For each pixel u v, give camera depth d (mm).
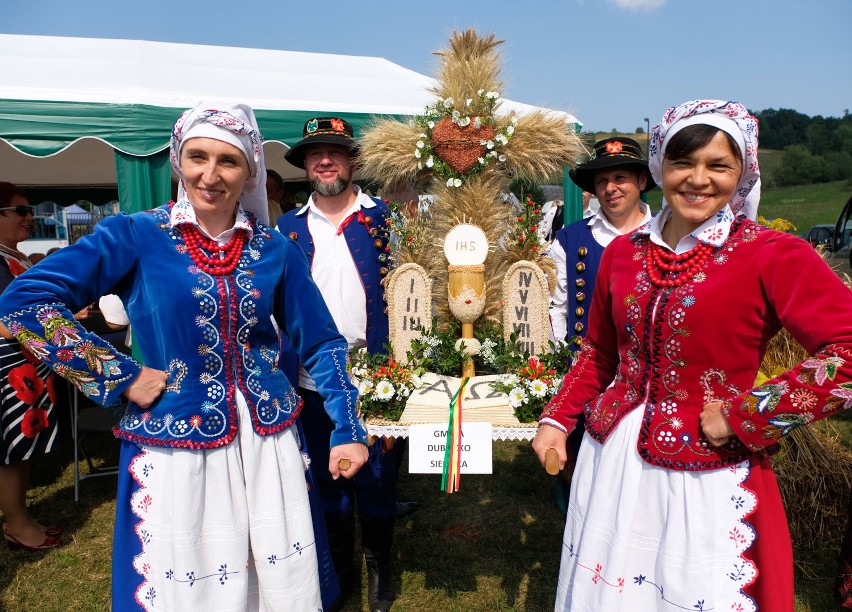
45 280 1552
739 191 1552
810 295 1354
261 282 1737
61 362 1537
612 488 1576
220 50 5961
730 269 1442
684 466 1453
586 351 1864
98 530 3645
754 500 1435
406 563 3143
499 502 3855
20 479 3346
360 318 2842
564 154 2430
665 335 1509
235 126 1649
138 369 1612
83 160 7543
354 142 2752
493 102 2389
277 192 5102
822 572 2936
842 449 3289
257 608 1747
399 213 2568
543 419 1852
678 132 1462
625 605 1515
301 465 1798
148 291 1647
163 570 1583
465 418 2188
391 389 2193
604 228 3039
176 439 1591
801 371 1333
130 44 5637
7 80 4227
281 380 1809
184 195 1729
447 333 2447
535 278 2338
